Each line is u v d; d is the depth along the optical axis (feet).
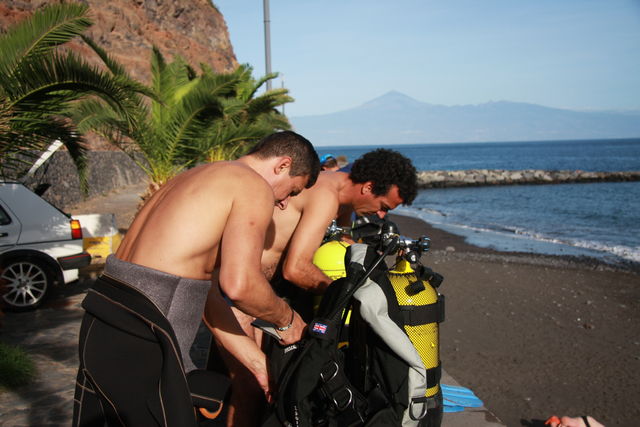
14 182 23.80
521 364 19.97
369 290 7.56
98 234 30.81
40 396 14.05
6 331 19.88
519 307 28.55
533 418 15.62
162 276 6.55
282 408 7.29
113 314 6.43
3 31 20.74
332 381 7.24
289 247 9.34
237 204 6.88
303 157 7.96
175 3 154.40
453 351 21.29
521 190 156.97
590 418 12.41
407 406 7.48
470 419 12.25
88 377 6.51
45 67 19.33
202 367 15.37
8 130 19.30
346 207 11.20
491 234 65.51
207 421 11.25
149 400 6.38
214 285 8.66
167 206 6.93
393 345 7.40
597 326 25.25
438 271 38.91
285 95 55.31
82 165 24.41
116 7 127.95
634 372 19.27
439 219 84.43
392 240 8.14
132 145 37.14
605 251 52.75
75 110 31.12
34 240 23.47
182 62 40.42
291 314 7.57
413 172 10.18
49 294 23.54
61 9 19.47
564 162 369.71
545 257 48.16
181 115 33.94
